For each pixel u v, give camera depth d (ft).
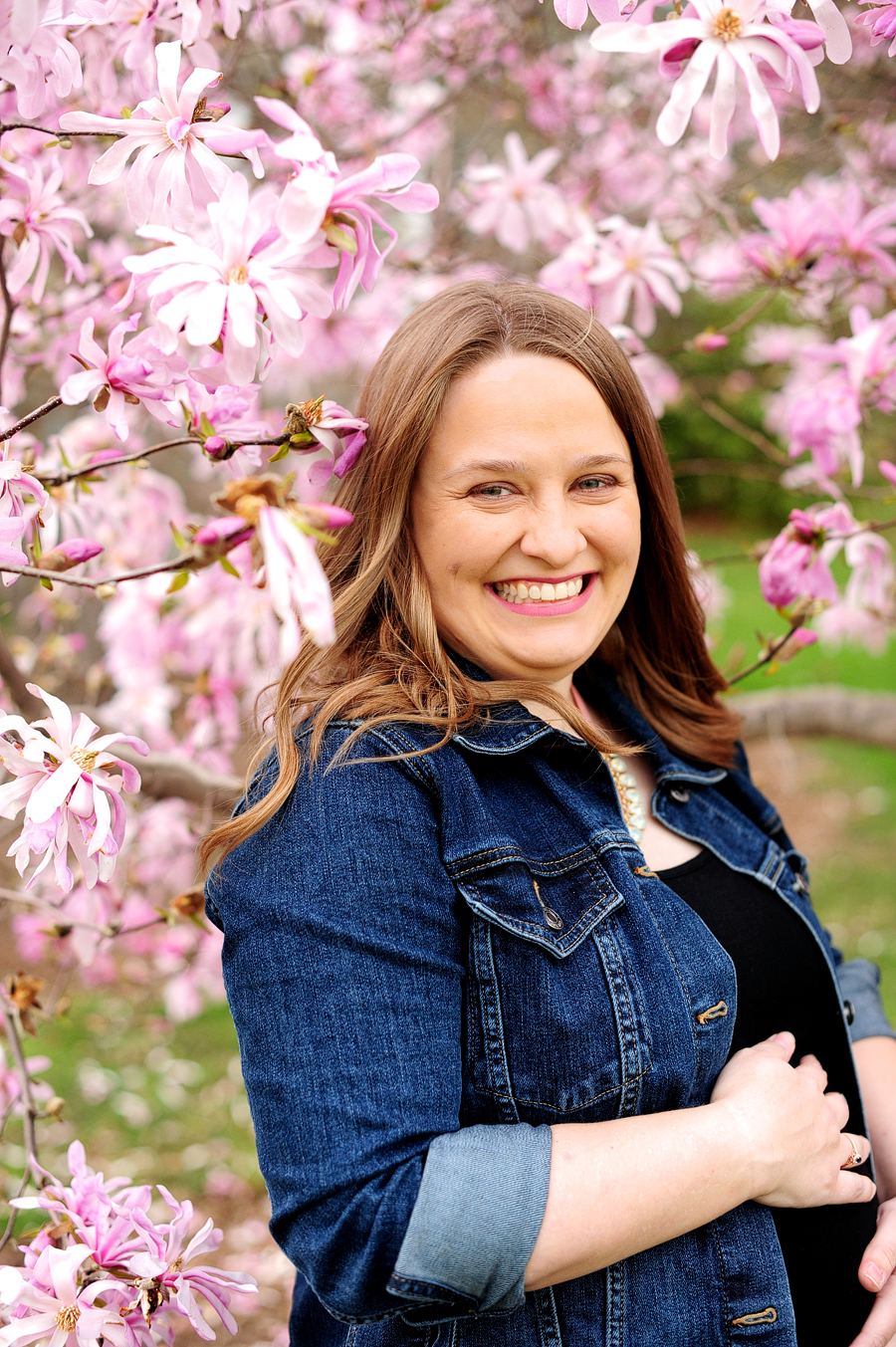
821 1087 3.69
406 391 3.52
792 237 6.93
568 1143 2.99
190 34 3.83
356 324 9.36
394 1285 2.73
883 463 5.74
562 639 3.65
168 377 3.35
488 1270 2.78
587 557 3.67
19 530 3.18
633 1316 3.33
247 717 4.34
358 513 3.83
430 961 3.08
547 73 10.84
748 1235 3.51
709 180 10.09
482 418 3.47
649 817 4.24
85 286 6.91
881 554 5.75
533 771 3.73
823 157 9.40
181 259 2.81
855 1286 3.90
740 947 3.95
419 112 10.66
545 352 3.55
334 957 2.97
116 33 4.25
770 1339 3.45
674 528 4.38
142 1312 3.67
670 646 4.71
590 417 3.55
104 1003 13.55
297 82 8.84
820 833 18.38
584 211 7.30
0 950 13.15
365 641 3.79
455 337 3.50
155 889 9.55
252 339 2.77
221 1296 3.86
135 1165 10.56
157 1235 3.76
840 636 12.04
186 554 2.64
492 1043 3.23
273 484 2.59
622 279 7.05
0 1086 5.94
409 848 3.19
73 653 8.79
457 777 3.40
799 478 8.71
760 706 9.53
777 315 17.88
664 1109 3.39
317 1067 2.88
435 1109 2.93
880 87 8.61
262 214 2.87
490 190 8.35
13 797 3.39
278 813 3.24
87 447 7.79
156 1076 12.22
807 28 3.33
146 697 8.48
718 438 31.91
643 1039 3.34
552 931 3.33
